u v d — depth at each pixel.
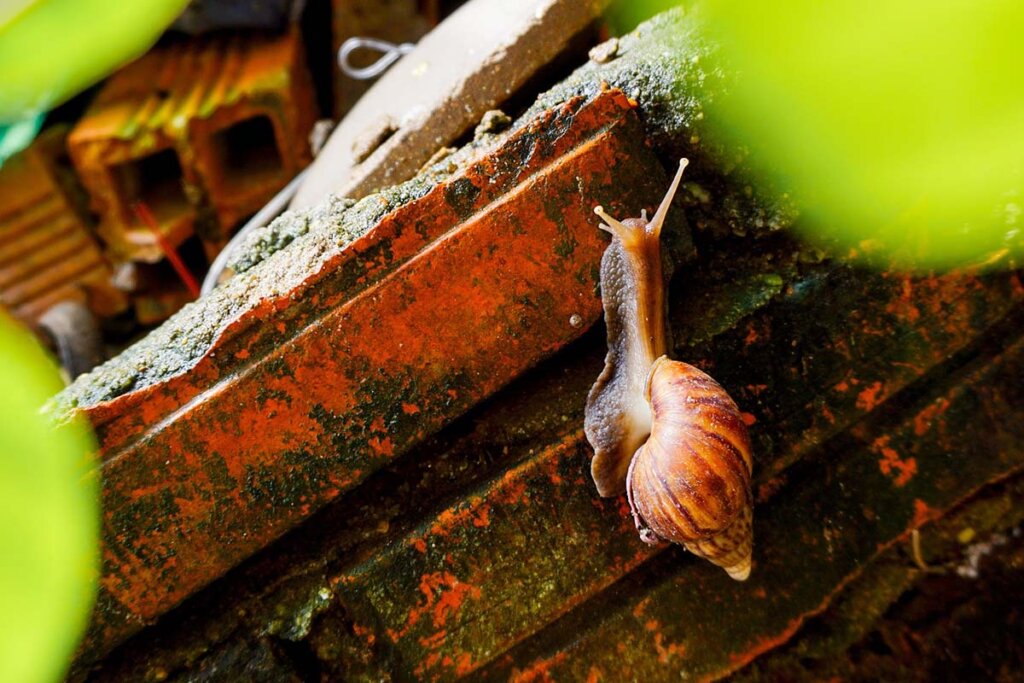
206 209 0.69
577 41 0.52
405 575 0.48
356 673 0.48
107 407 0.47
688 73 0.48
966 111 0.47
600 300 0.48
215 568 0.48
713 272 0.50
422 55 0.58
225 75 0.69
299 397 0.47
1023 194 0.48
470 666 0.49
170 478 0.47
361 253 0.47
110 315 0.76
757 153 0.48
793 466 0.51
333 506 0.49
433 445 0.50
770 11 0.47
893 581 0.52
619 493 0.49
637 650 0.50
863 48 0.46
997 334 0.51
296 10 0.73
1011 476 0.52
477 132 0.51
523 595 0.49
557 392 0.49
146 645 0.48
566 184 0.47
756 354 0.49
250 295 0.48
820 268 0.50
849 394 0.50
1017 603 0.51
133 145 0.65
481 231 0.47
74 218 0.70
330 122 0.70
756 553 0.51
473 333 0.48
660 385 0.47
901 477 0.51
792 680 0.51
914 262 0.49
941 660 0.51
